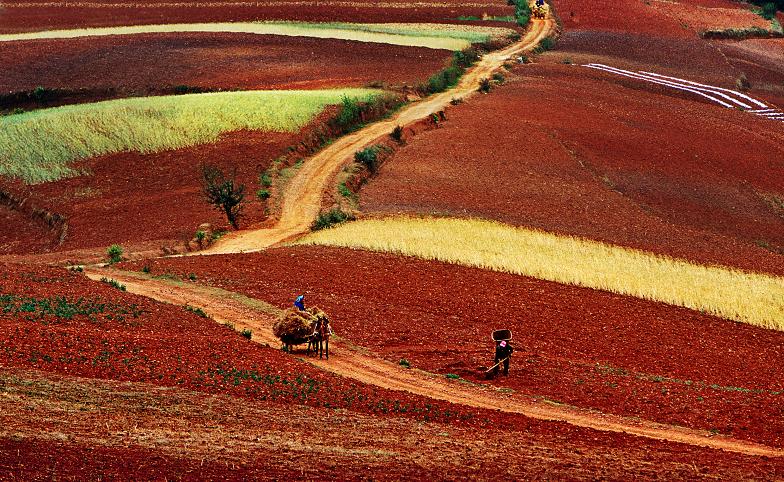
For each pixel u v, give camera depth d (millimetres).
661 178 177500
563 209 144500
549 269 104688
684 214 159625
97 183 158375
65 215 145250
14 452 40625
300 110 191000
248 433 47781
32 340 60375
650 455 51000
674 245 131625
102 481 38750
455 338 80188
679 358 81500
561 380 70812
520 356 77062
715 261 124312
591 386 69750
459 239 116875
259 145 173625
